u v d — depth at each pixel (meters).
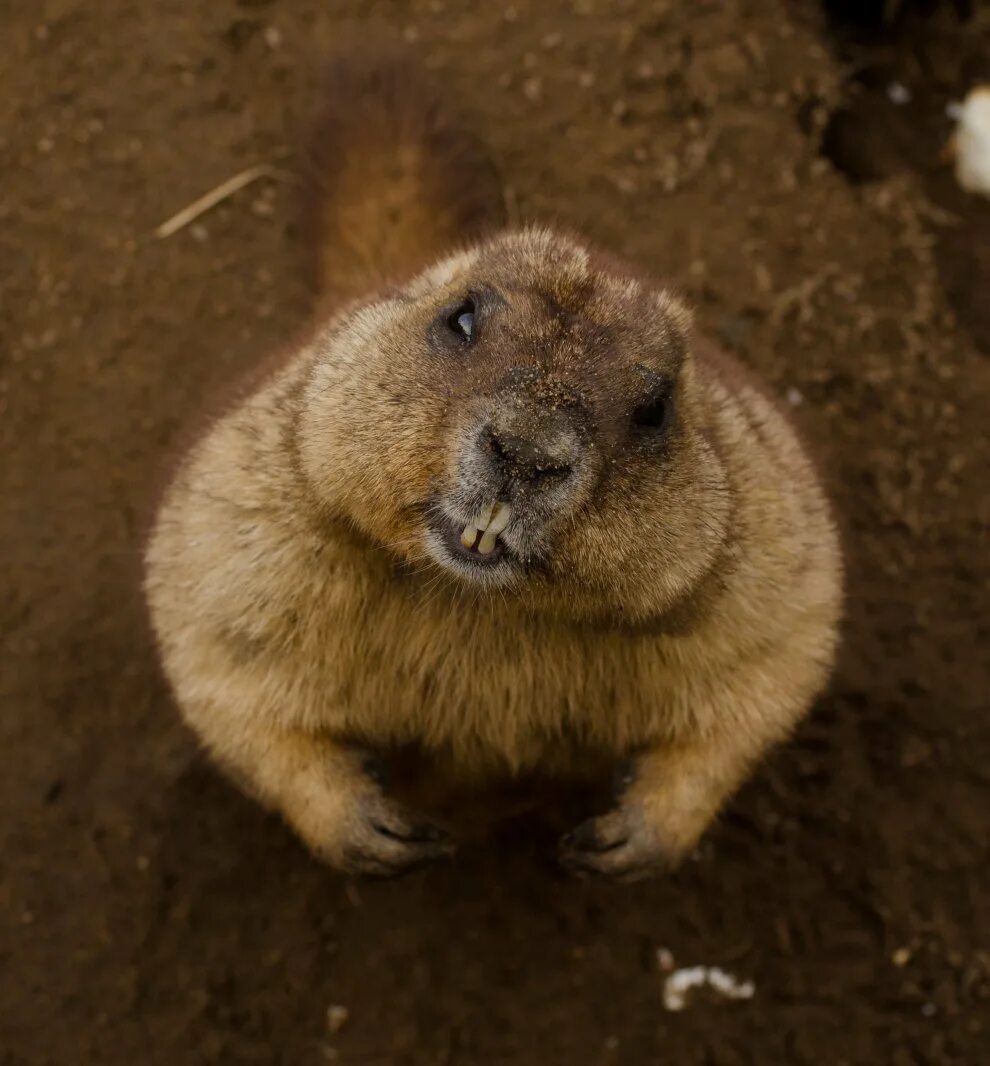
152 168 1.19
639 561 0.84
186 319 1.16
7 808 1.07
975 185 1.21
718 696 0.92
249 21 1.21
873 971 1.06
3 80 1.19
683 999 1.06
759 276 1.18
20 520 1.12
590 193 1.19
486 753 0.95
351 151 1.09
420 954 1.06
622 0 1.22
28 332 1.15
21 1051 1.03
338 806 0.92
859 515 1.14
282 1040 1.04
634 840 0.92
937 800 1.08
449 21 1.22
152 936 1.05
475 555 0.83
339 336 0.89
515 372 0.81
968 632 1.11
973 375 1.16
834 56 1.24
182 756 1.08
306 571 0.89
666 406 0.84
